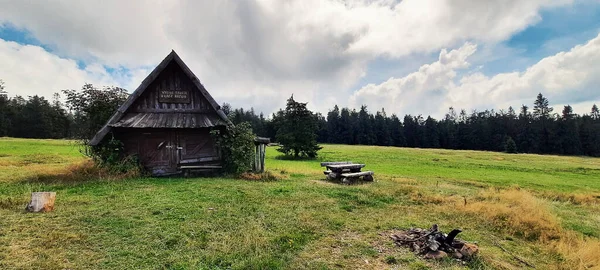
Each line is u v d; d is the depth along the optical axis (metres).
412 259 5.94
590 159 63.78
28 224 6.91
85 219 7.40
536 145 89.19
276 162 35.06
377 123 110.88
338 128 111.81
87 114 16.47
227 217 7.89
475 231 8.11
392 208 10.06
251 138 16.06
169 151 15.61
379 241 6.88
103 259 5.39
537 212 9.72
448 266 5.74
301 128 43.97
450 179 22.19
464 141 105.25
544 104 99.38
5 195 9.79
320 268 5.37
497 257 6.42
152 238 6.35
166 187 11.64
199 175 15.45
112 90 17.27
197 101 16.77
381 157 46.28
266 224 7.55
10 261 5.13
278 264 5.36
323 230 7.42
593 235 8.73
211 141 16.52
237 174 15.27
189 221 7.46
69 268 5.05
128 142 15.16
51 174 13.75
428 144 108.50
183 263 5.32
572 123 87.94
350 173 15.51
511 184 22.16
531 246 7.34
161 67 15.66
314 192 11.59
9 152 27.38
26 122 77.44
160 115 15.70
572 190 20.80
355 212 9.31
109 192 10.51
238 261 5.48
